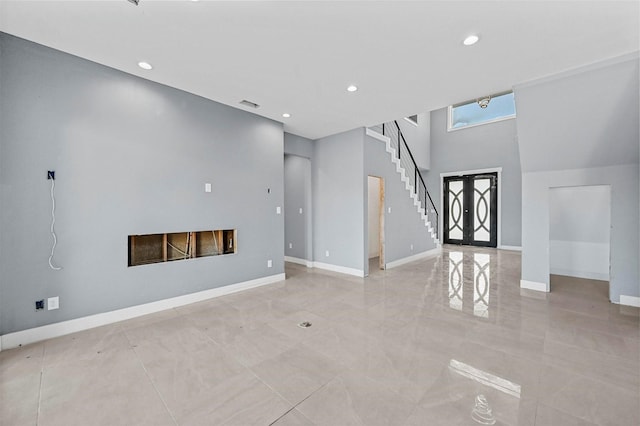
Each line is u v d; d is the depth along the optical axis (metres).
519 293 4.09
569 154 3.78
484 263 6.40
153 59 2.89
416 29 2.40
